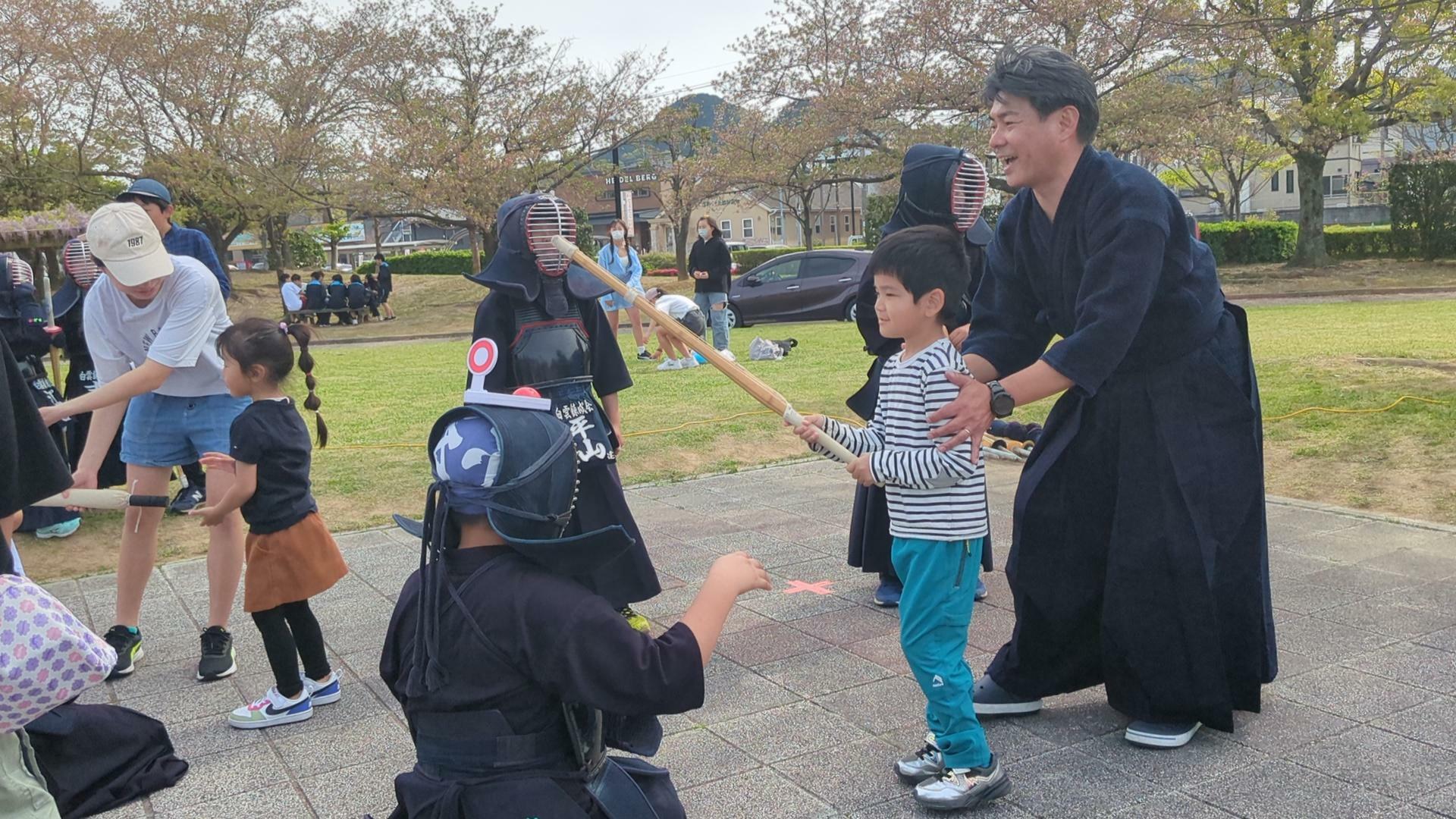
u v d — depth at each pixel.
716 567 2.09
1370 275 26.39
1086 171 3.05
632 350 14.89
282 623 3.72
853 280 19.20
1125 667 3.29
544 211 3.98
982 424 2.74
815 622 4.55
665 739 3.47
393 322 26.88
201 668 4.18
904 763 3.13
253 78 27.91
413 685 1.95
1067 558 3.32
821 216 66.88
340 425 9.28
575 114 28.33
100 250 3.92
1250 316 17.06
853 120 25.12
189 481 6.66
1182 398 3.16
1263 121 25.89
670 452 8.06
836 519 6.31
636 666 1.87
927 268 2.81
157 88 27.31
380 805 3.18
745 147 28.69
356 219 29.12
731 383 10.73
